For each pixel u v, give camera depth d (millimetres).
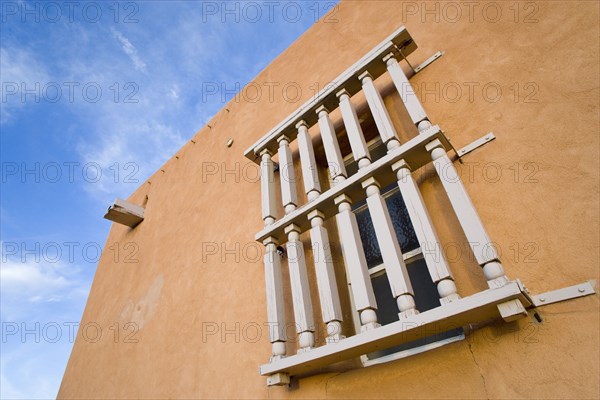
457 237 1652
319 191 2199
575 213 1394
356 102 2607
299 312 1862
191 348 2768
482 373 1323
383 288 1997
